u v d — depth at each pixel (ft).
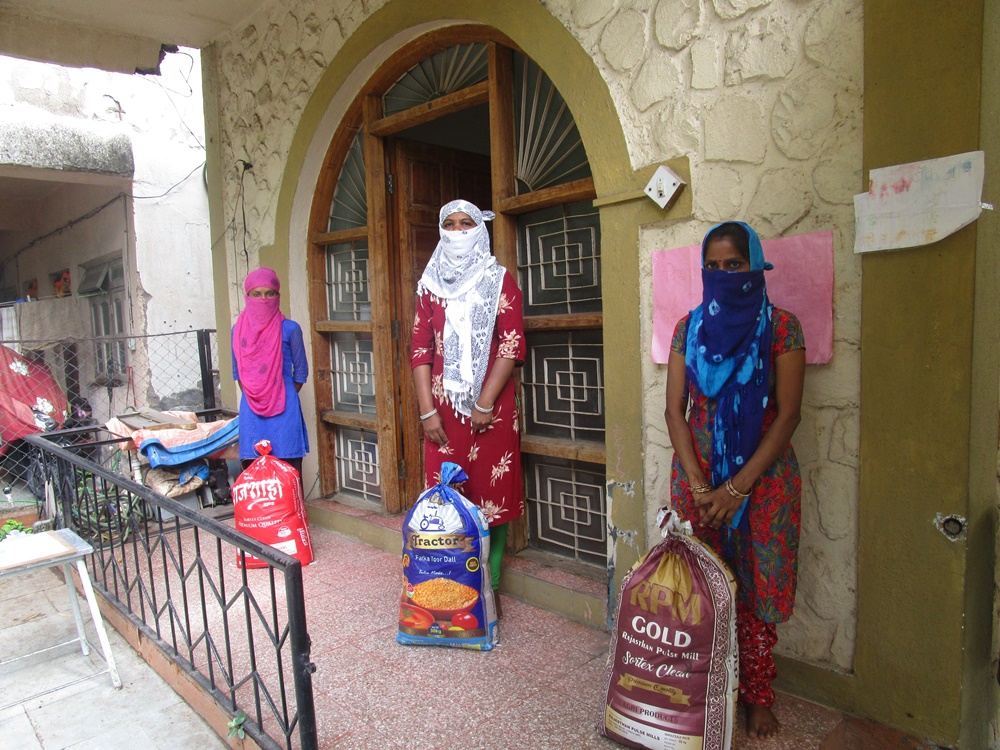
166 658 9.34
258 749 7.17
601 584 9.56
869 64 6.28
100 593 11.52
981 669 6.42
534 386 10.65
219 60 16.29
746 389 6.20
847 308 6.72
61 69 19.90
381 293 12.76
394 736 7.04
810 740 6.54
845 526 6.89
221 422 16.07
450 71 11.57
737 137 7.35
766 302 6.25
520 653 8.60
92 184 22.31
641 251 8.30
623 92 8.30
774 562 6.39
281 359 12.57
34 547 9.50
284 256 14.61
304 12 13.35
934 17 5.85
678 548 6.43
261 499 11.85
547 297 10.25
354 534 13.33
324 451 14.90
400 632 8.91
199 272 22.45
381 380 12.90
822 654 7.14
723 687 6.13
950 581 6.11
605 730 6.74
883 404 6.42
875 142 6.29
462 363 9.06
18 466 20.52
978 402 6.01
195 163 22.25
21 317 25.00
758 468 6.11
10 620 11.96
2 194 27.76
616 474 8.79
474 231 9.18
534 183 10.26
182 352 22.18
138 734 8.34
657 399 8.29
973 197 5.74
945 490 6.09
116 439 14.96
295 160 13.99
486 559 8.80
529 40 9.29
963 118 5.76
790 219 7.04
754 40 7.16
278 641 6.40
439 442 9.41
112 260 23.41
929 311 6.07
